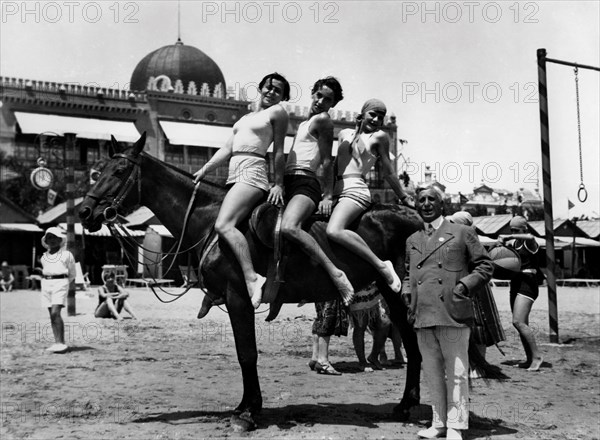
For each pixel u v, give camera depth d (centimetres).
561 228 3850
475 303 788
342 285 595
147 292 2748
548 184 1230
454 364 554
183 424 620
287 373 905
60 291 1106
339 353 1120
